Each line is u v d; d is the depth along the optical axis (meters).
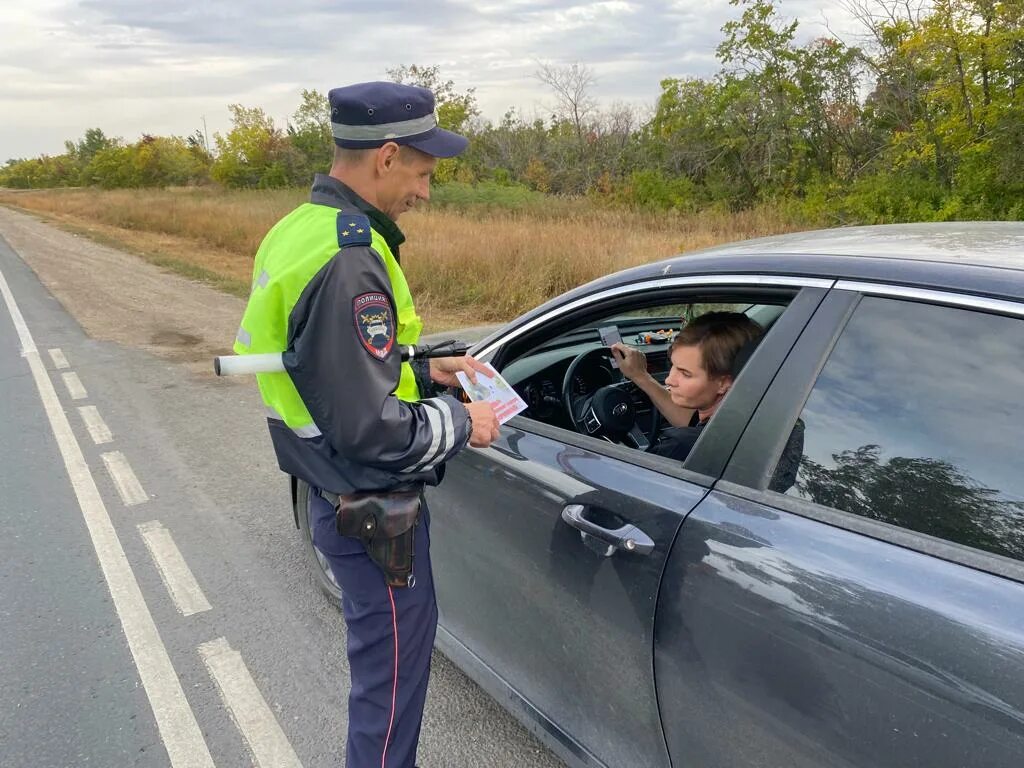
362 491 1.60
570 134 32.84
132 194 46.62
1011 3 11.80
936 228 1.76
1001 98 12.38
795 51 20.72
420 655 1.80
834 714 1.28
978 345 1.31
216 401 6.07
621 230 14.04
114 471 4.60
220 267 15.54
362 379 1.43
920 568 1.24
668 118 25.36
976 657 1.12
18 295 11.82
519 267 10.44
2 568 3.46
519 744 2.36
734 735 1.46
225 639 2.91
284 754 2.34
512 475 2.03
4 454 4.93
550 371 2.53
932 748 1.15
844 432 1.42
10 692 2.64
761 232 16.30
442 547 2.33
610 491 1.76
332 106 1.58
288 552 3.57
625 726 1.75
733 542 1.46
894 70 16.48
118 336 8.66
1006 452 1.24
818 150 21.42
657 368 2.79
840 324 1.47
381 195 1.62
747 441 1.54
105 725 2.48
